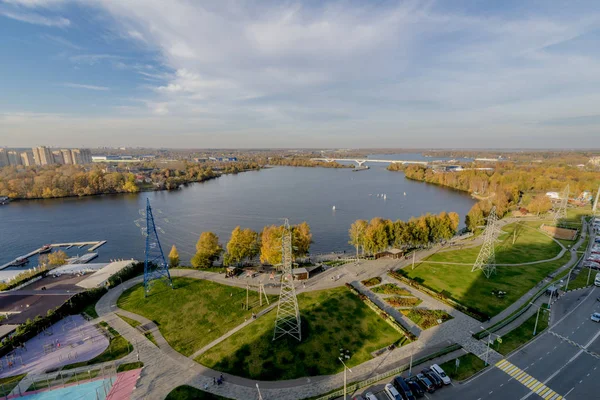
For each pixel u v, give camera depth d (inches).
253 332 2677.2
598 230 5620.1
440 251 4739.2
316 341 2536.9
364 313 2923.2
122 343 2628.0
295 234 4379.9
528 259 4306.1
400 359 2335.1
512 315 2856.8
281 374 2222.0
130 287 3663.9
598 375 2151.8
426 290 3331.7
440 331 2652.6
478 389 2041.1
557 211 6845.5
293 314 2721.5
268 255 4124.0
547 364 2263.8
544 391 2022.6
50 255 4798.2
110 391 2105.1
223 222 6963.6
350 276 3779.5
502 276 3737.7
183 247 5565.9
